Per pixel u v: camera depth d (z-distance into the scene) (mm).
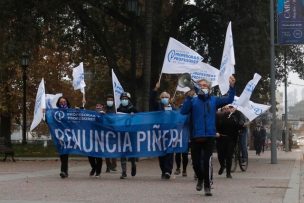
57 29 27531
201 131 10883
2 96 42031
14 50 24422
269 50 26234
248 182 13789
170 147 14477
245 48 25844
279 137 65875
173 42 15625
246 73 26406
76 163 22703
